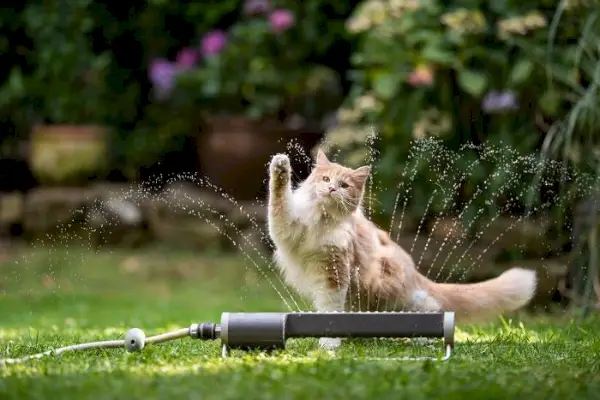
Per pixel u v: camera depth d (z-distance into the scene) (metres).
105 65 17.39
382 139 13.85
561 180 11.82
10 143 18.08
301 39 16.56
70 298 13.57
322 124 16.45
